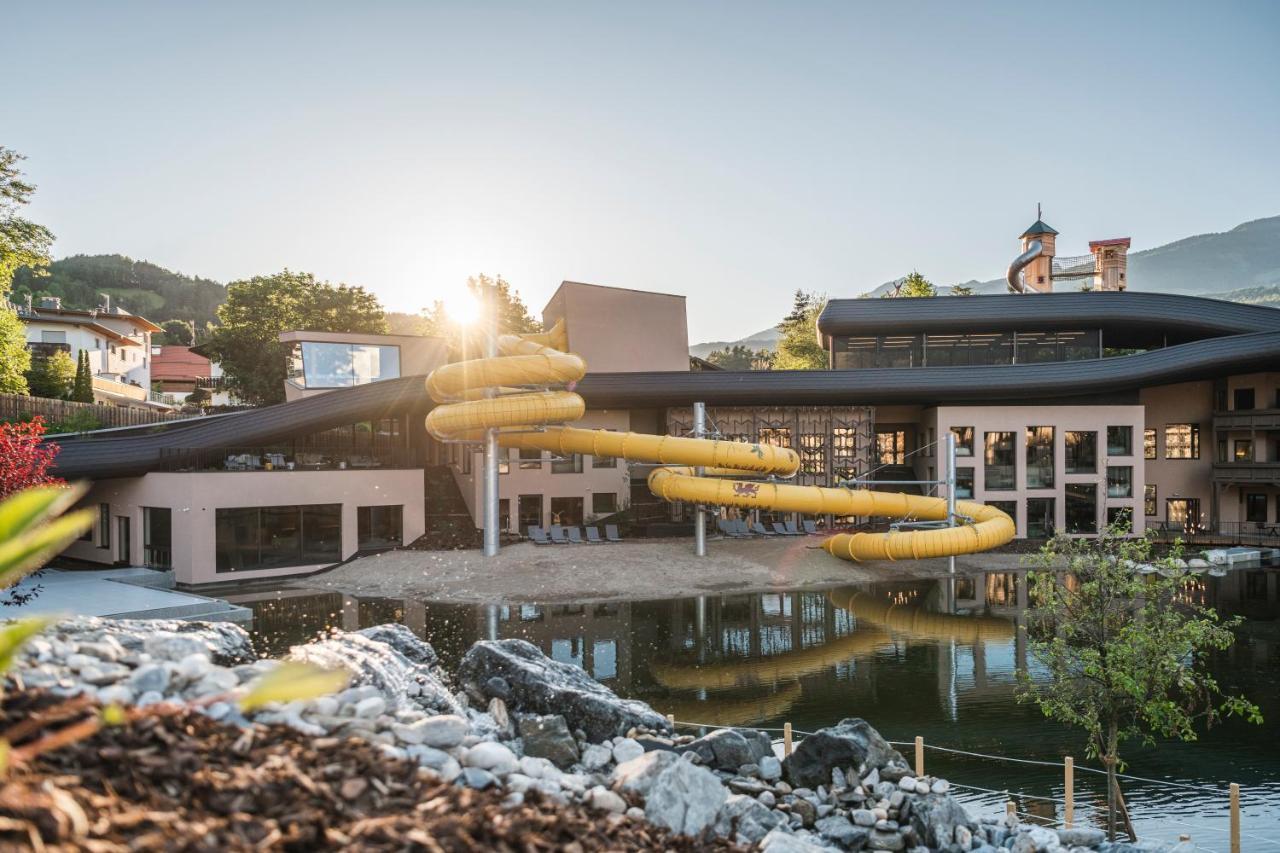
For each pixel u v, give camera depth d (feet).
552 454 136.98
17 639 10.78
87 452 99.55
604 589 97.35
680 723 50.47
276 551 104.73
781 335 361.30
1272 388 148.87
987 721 52.80
